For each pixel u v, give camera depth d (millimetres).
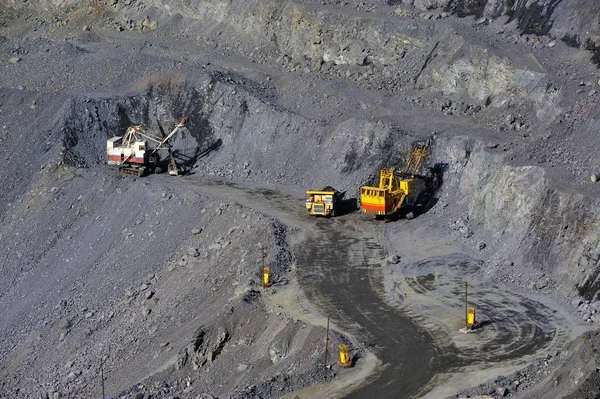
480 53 120688
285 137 124000
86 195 120688
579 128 103188
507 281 88562
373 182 111688
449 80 124000
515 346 76125
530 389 68375
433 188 107125
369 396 69875
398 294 86750
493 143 105938
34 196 123750
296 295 87250
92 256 110625
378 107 123688
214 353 81875
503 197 96125
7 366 96125
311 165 119562
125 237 111250
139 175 123062
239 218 105438
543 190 91312
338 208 108125
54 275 110125
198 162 127062
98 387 85312
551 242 88562
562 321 80188
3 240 118312
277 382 72625
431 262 93688
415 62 129125
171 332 88875
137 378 83188
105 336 94000
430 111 121188
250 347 81500
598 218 84688
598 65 114438
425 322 81125
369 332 79625
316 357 76188
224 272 95250
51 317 101812
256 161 123750
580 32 120250
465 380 71250
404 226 102750
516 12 127938
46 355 95500
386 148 113438
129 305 97438
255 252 96188
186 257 101188
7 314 106188
